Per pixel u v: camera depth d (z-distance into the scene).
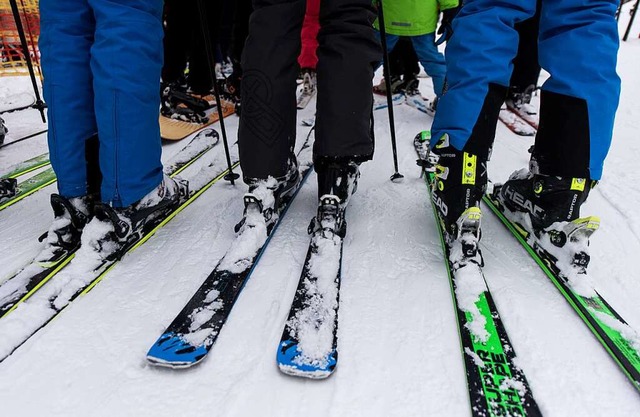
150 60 1.43
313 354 1.06
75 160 1.45
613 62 1.29
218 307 1.22
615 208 1.99
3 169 2.36
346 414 0.95
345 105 1.48
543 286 1.40
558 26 1.33
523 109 3.48
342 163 1.58
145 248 1.57
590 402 0.99
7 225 1.74
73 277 1.34
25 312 1.20
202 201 1.97
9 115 3.46
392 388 1.01
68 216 1.48
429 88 4.90
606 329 1.17
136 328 1.18
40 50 1.39
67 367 1.05
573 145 1.36
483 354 1.08
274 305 1.28
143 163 1.49
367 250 1.58
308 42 3.51
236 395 0.99
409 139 3.01
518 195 1.65
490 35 1.38
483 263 1.42
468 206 1.46
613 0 1.29
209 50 1.88
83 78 1.41
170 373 1.04
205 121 3.23
